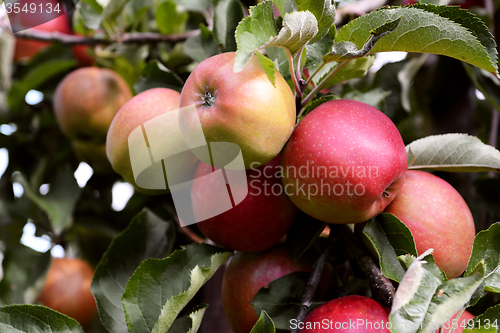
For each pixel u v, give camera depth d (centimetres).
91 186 104
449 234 62
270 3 58
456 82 95
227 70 59
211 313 81
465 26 61
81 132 100
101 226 97
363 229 62
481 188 79
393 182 61
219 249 66
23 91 106
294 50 60
